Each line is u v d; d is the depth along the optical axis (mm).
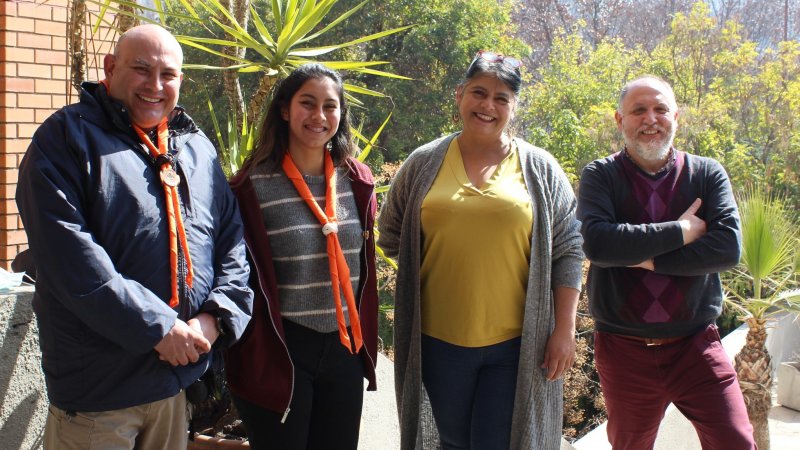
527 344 2908
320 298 2723
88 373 2242
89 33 5035
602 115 15797
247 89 15820
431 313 3002
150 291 2225
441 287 2959
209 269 2420
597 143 15453
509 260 2900
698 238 3246
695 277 3291
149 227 2273
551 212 2973
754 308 5102
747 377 5148
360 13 18469
